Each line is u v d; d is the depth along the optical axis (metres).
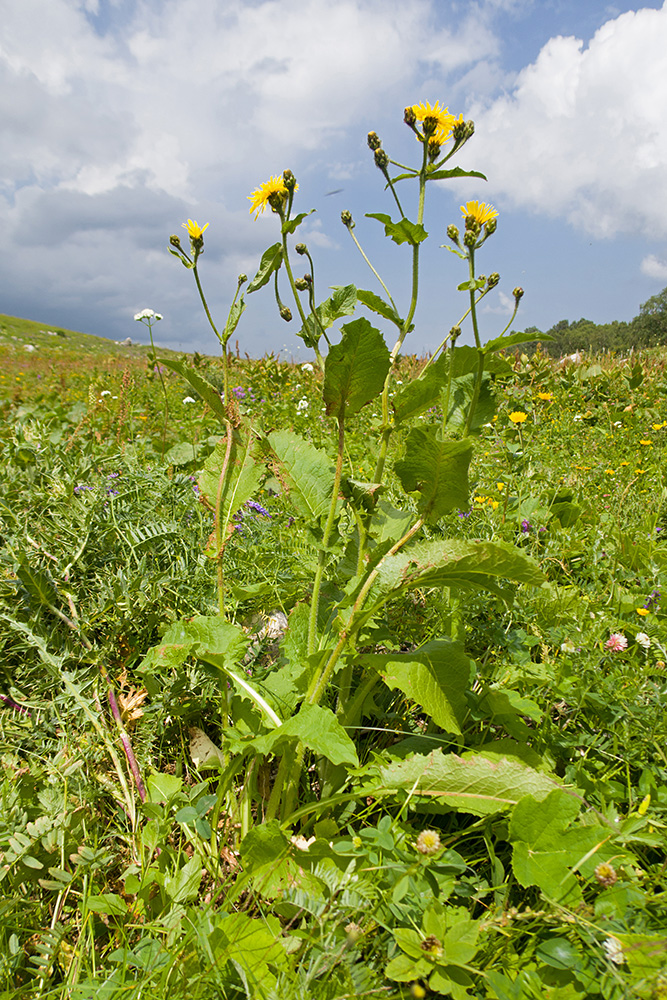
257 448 1.55
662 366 8.81
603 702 1.50
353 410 1.29
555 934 1.02
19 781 1.33
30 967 1.07
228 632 1.33
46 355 20.95
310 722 1.10
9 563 1.93
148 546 2.21
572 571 2.55
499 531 2.57
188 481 2.76
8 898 1.10
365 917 1.00
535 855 1.08
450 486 1.27
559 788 1.12
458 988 0.88
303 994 0.88
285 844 1.12
